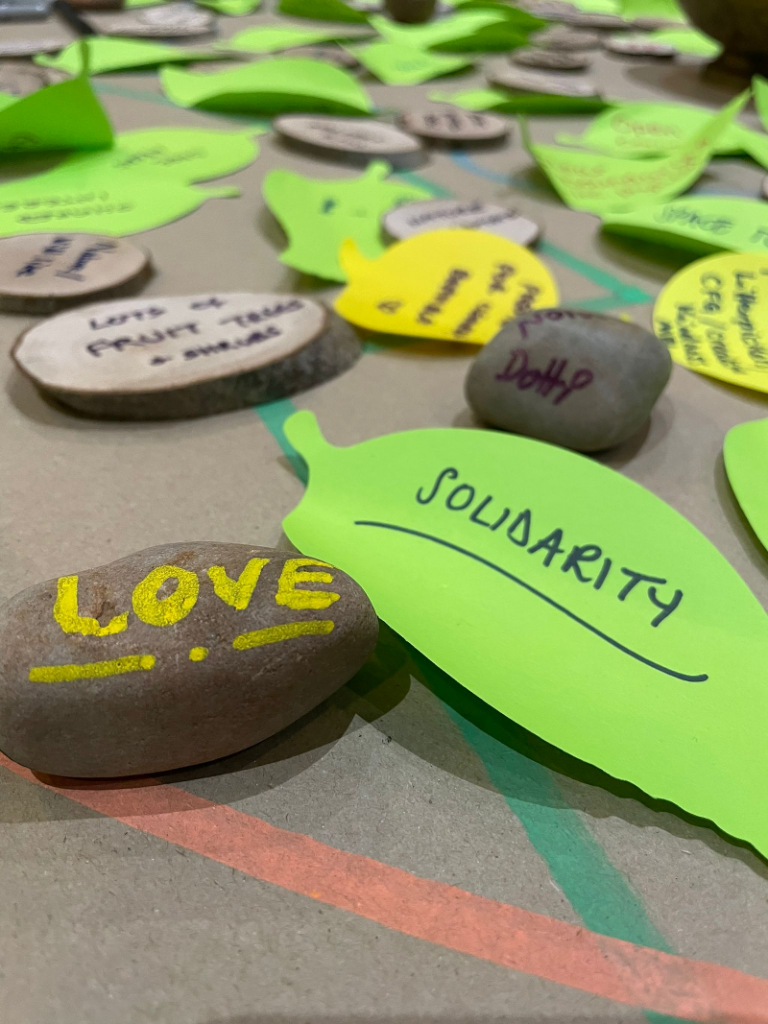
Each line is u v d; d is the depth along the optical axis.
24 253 0.27
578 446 0.21
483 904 0.13
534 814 0.14
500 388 0.21
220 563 0.14
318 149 0.39
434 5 0.72
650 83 0.57
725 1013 0.12
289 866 0.13
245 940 0.12
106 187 0.34
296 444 0.20
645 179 0.37
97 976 0.12
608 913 0.13
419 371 0.25
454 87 0.54
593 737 0.14
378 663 0.16
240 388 0.22
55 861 0.13
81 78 0.34
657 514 0.18
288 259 0.28
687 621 0.16
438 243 0.29
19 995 0.11
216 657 0.13
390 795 0.14
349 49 0.59
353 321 0.26
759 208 0.34
